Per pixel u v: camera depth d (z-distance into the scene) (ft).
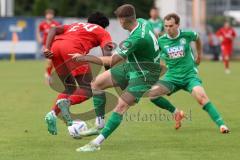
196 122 103.50
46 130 95.04
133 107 123.13
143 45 80.79
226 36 242.58
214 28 382.42
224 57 242.37
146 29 81.30
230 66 285.64
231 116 111.14
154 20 188.85
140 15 412.36
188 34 92.99
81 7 429.38
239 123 102.42
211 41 340.80
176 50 92.53
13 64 285.43
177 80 93.25
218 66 283.59
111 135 90.58
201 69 259.60
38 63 293.23
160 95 93.45
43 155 76.02
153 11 188.75
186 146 82.07
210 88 168.25
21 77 207.31
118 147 81.30
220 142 84.79
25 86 173.06
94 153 77.10
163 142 85.10
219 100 138.10
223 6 545.85
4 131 94.12
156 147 81.35
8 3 348.59
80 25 88.69
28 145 82.74
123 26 80.94
